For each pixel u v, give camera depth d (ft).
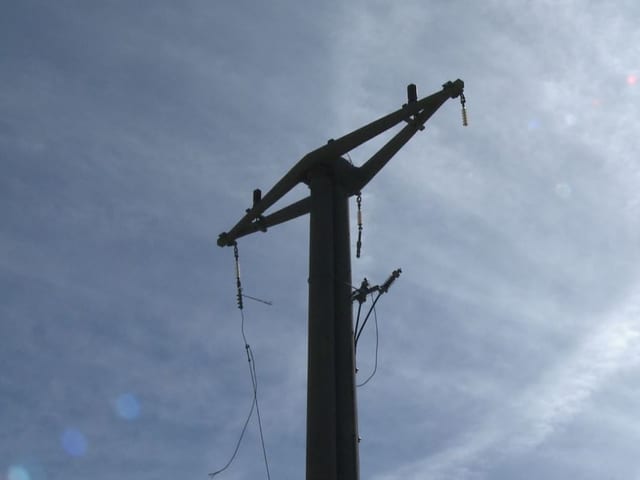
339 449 43.42
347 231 50.85
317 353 45.62
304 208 55.31
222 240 58.08
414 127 51.21
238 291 58.23
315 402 44.21
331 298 47.55
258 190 57.93
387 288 50.60
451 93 50.19
